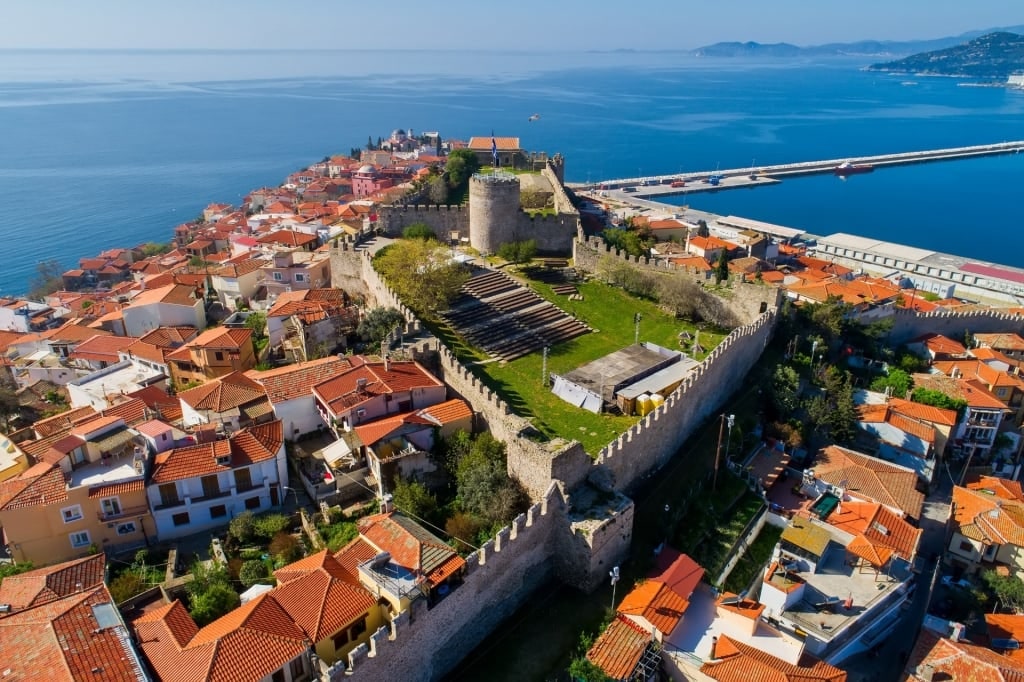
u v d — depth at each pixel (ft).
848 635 151.74
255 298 293.43
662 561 153.38
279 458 163.02
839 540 173.47
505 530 134.62
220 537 155.43
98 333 260.83
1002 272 466.70
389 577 122.83
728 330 242.37
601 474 155.74
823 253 522.88
